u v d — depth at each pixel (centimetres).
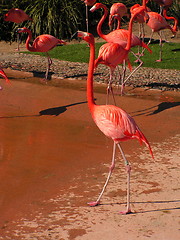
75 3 1422
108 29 1435
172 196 435
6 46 1343
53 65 1076
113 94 759
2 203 424
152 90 856
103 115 411
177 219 387
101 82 915
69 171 503
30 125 665
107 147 582
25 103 775
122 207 414
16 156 545
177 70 1017
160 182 470
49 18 1346
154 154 555
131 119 406
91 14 1472
